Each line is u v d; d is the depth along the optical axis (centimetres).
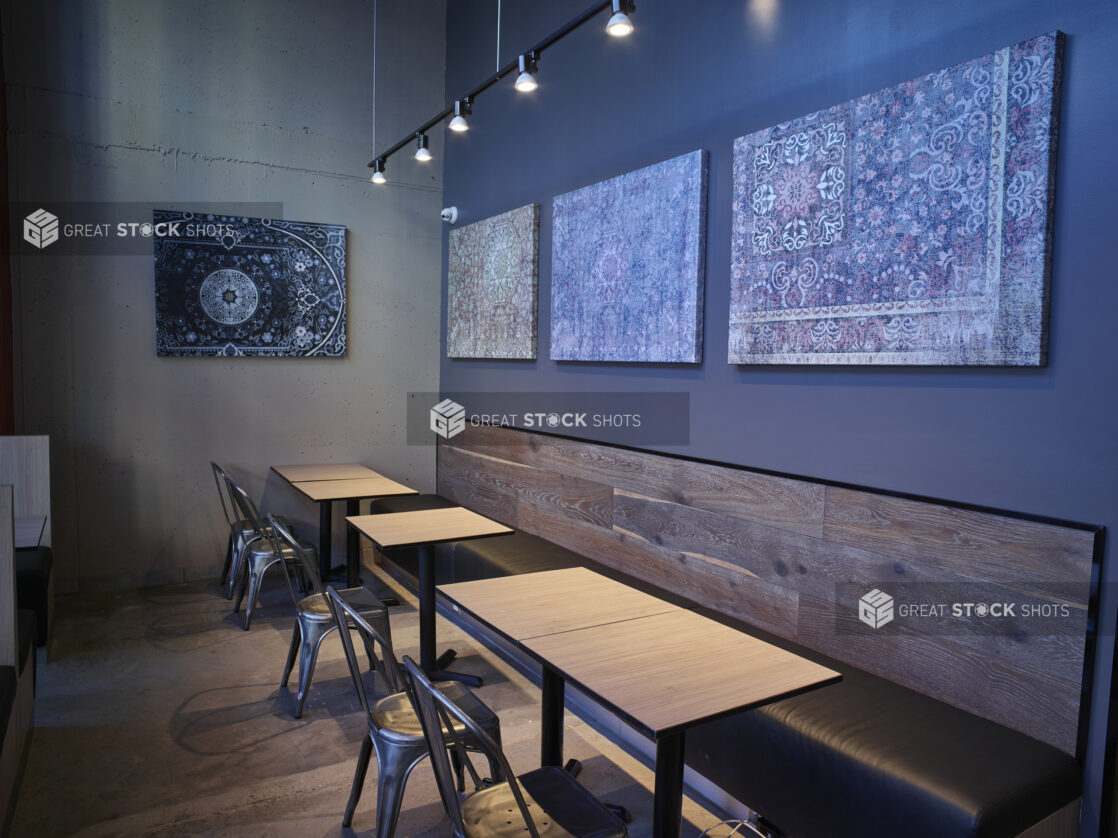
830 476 271
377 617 311
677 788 197
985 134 217
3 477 394
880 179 246
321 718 314
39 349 451
